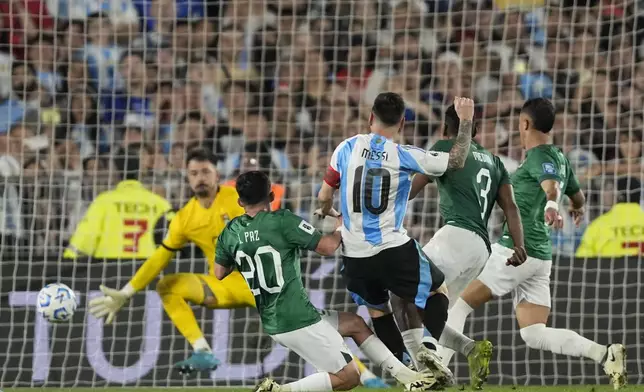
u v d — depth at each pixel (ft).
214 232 91.50
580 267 102.58
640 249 111.55
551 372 99.35
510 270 79.61
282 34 154.71
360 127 147.64
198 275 92.89
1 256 106.52
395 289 65.46
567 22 153.28
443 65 151.43
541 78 146.72
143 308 101.14
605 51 151.02
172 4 155.74
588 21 152.56
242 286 92.48
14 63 149.07
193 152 91.56
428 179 70.23
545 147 78.07
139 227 110.83
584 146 137.80
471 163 69.05
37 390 91.04
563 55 149.89
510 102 146.92
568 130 134.62
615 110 143.74
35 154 141.69
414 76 150.51
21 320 101.76
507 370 100.12
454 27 154.20
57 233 119.85
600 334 101.40
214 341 99.71
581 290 102.12
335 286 101.60
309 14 155.94
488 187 69.62
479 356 71.72
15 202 118.83
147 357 99.86
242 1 155.74
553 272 102.68
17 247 105.70
